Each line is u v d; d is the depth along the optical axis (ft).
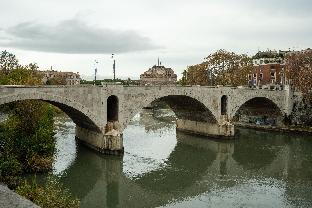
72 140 201.36
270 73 320.09
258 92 242.37
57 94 146.41
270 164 165.89
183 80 398.83
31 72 236.02
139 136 225.76
